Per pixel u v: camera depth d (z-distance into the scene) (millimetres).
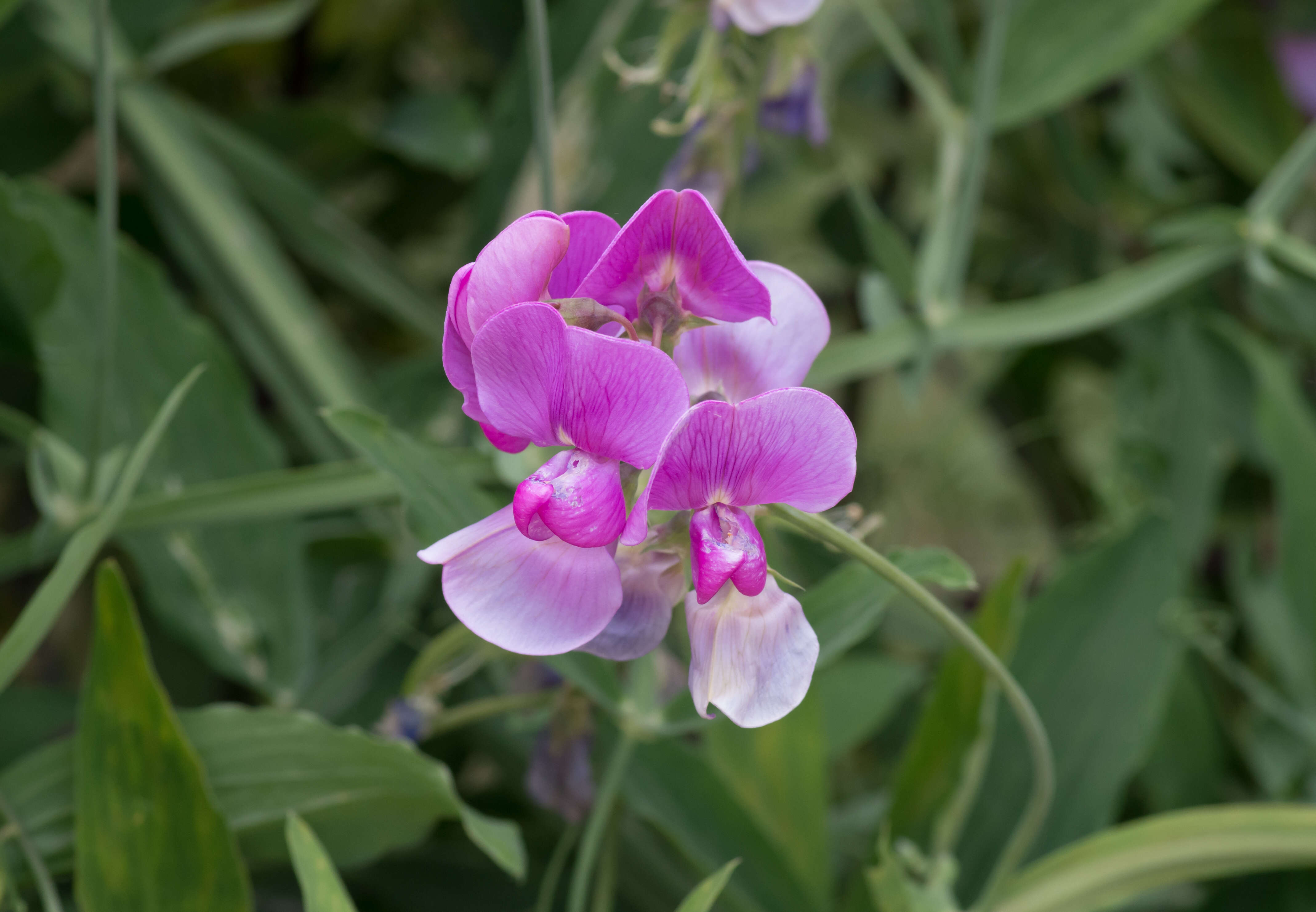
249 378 700
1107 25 606
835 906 518
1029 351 834
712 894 411
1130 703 507
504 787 593
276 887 565
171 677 614
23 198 500
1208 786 579
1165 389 676
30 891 484
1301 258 565
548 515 384
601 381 380
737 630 389
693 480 385
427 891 570
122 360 509
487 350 380
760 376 408
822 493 388
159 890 445
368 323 793
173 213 599
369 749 452
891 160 879
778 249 946
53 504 478
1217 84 762
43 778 463
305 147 710
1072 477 852
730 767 493
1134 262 837
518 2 726
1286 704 613
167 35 668
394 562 583
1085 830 499
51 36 580
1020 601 598
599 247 396
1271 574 674
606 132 591
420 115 689
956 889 498
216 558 518
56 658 716
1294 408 601
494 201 604
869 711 570
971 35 807
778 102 506
